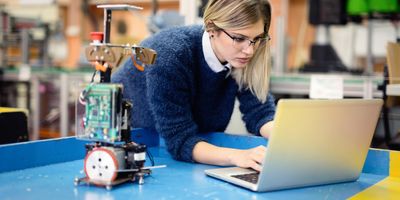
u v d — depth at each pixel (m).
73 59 5.93
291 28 5.93
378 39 5.23
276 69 3.62
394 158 1.23
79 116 1.01
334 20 3.62
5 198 0.89
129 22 5.73
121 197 0.92
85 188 0.98
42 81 4.07
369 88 2.41
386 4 3.38
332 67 3.93
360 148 1.14
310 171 1.06
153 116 1.46
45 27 4.50
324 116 1.02
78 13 6.02
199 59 1.44
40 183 1.01
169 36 1.42
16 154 1.13
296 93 2.77
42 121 4.81
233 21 1.21
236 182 1.05
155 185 1.03
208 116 1.58
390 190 1.08
